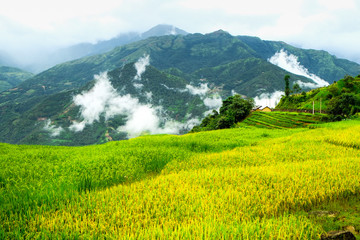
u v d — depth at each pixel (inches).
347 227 275.6
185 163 704.4
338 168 519.2
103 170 555.5
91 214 336.5
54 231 289.9
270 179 479.8
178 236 253.8
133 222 312.3
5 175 520.4
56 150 1027.3
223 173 541.0
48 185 442.9
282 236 255.6
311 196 367.6
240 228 269.9
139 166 644.1
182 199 380.2
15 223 306.8
